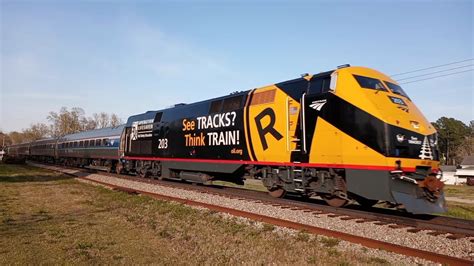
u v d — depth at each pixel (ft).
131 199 46.34
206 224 31.81
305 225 28.89
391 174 31.37
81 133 127.13
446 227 27.40
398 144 31.73
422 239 25.21
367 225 29.37
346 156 34.35
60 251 24.23
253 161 45.80
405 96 37.68
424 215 35.09
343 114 35.01
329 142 36.06
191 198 47.32
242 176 51.70
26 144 222.07
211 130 53.83
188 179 61.16
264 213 36.14
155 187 59.31
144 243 26.25
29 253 23.73
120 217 35.55
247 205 40.04
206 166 55.01
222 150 51.24
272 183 44.19
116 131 94.07
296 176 40.78
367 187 32.60
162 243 26.25
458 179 208.54
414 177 32.42
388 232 27.25
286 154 41.16
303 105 39.17
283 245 24.85
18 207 41.06
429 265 20.53
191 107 60.85
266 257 22.31
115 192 53.57
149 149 71.77
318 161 37.22
